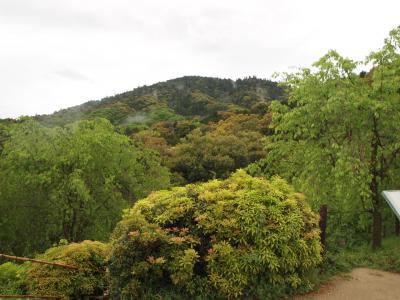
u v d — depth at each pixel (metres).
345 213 13.05
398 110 11.64
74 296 7.55
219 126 51.53
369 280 8.02
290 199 7.73
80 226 17.48
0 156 17.12
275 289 6.79
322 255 8.46
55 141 16.64
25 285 8.09
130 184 19.58
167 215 7.27
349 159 11.33
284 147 14.91
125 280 6.73
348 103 11.28
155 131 50.19
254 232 6.86
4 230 16.98
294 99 14.13
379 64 11.80
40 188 16.42
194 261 6.56
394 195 7.11
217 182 8.09
